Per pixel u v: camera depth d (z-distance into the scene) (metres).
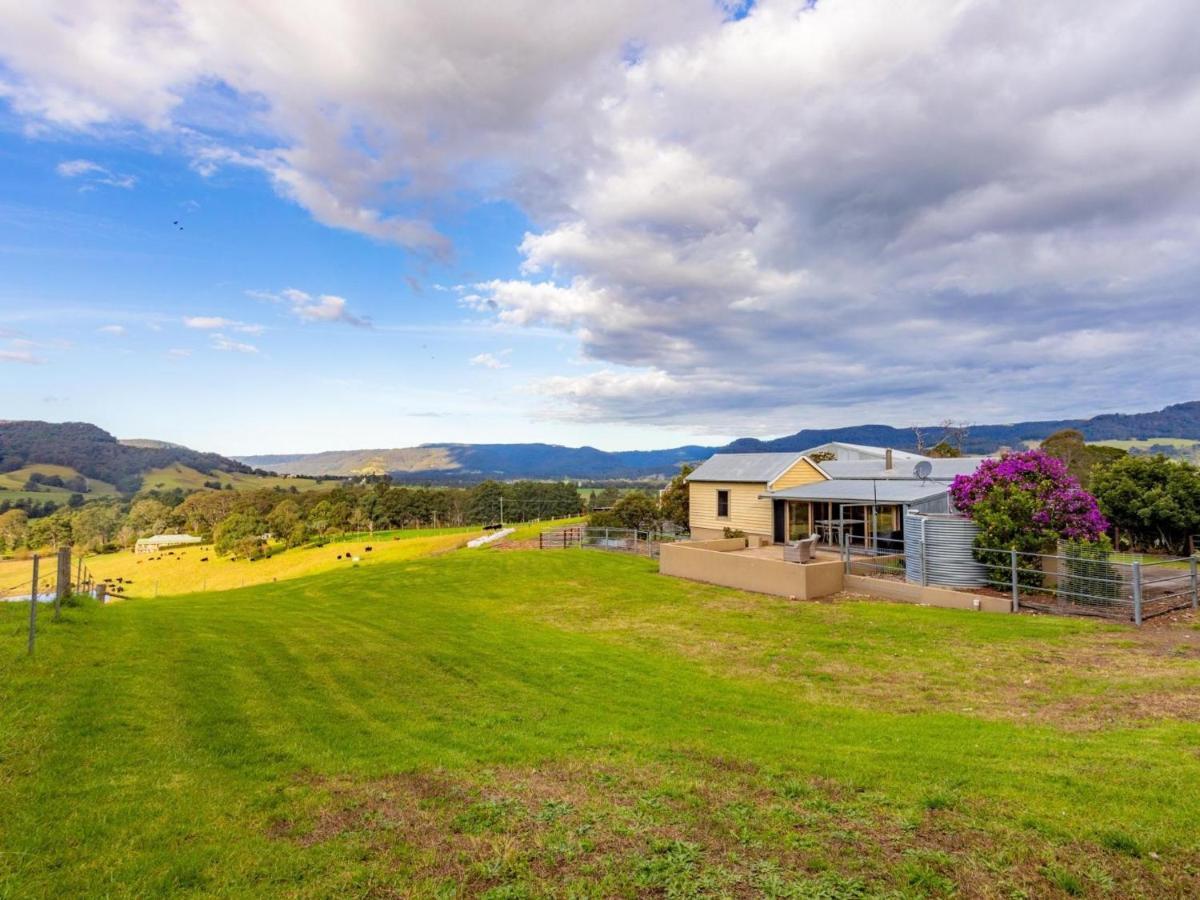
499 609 17.50
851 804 5.15
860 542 24.64
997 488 16.25
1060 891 3.84
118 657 9.62
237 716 7.62
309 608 17.61
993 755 6.33
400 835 4.77
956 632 12.78
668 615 16.17
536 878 4.16
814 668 11.05
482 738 7.20
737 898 3.89
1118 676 9.39
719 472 31.06
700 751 6.70
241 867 4.27
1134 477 26.00
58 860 4.29
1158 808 4.78
